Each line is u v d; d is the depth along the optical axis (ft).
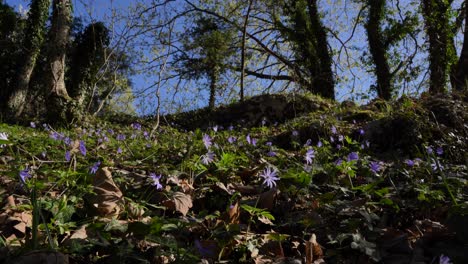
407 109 19.80
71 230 7.18
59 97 43.11
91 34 65.46
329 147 17.26
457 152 16.89
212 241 7.10
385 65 69.82
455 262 6.88
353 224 7.82
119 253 6.19
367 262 7.07
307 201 9.77
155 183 8.83
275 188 9.61
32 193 6.23
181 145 18.01
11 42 77.82
